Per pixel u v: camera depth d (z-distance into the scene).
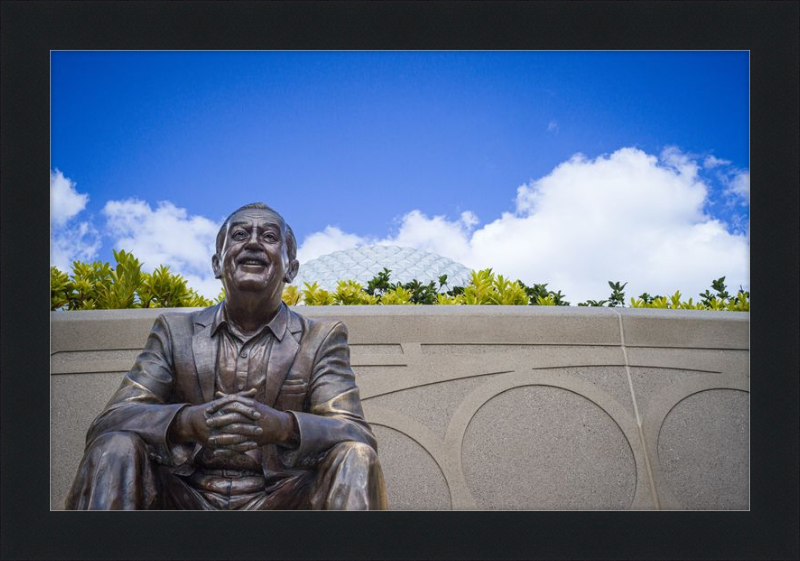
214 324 3.45
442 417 5.07
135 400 3.29
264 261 3.34
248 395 3.18
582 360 5.18
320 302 5.63
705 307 5.98
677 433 5.14
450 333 5.16
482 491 4.99
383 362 5.10
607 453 5.08
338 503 3.04
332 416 3.30
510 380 5.13
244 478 3.33
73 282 5.47
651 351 5.23
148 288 5.54
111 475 2.97
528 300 5.69
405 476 4.98
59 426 4.97
